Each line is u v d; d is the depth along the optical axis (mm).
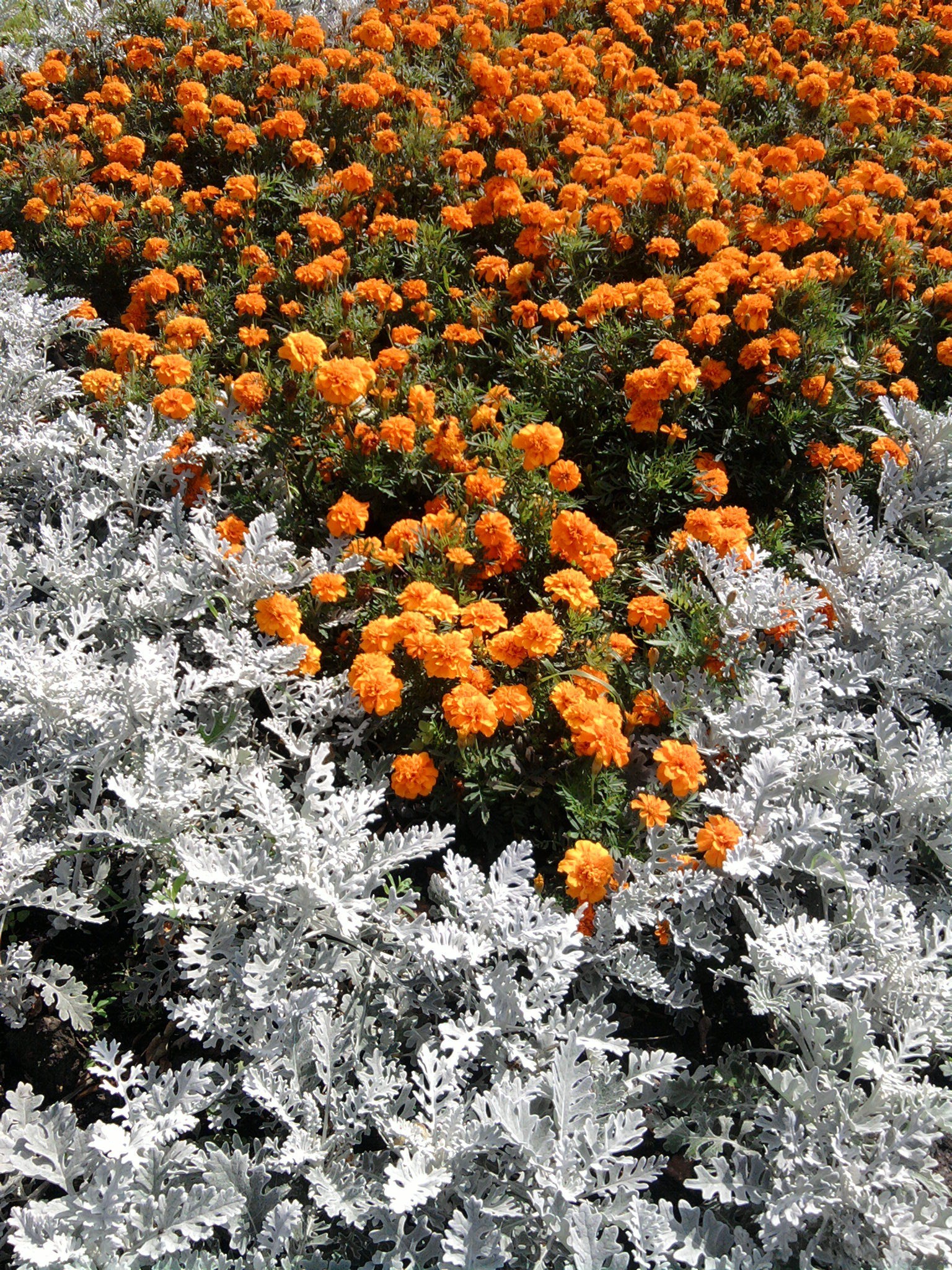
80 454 1453
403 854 1144
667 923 1164
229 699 1272
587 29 2104
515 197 1659
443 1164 1008
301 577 1329
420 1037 1100
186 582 1299
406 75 1954
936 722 1404
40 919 1215
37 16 2520
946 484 1508
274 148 1827
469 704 1172
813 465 1512
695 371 1405
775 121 2000
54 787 1209
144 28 2131
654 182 1619
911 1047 1068
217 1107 1075
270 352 1614
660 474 1433
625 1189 1007
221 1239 1043
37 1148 996
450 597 1282
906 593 1394
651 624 1275
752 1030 1184
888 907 1154
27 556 1339
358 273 1677
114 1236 961
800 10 2314
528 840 1161
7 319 1556
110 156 1813
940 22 2350
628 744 1198
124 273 1765
